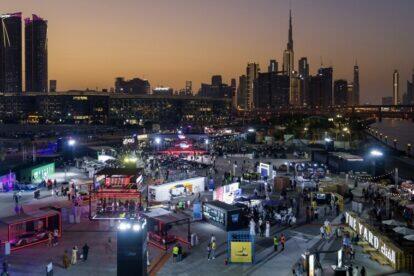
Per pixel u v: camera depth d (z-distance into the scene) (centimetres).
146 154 12531
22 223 5031
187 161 11162
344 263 4181
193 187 7544
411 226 5141
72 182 7975
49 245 4856
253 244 4591
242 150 14088
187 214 6075
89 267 4228
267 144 17038
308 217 5744
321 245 4838
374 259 4375
